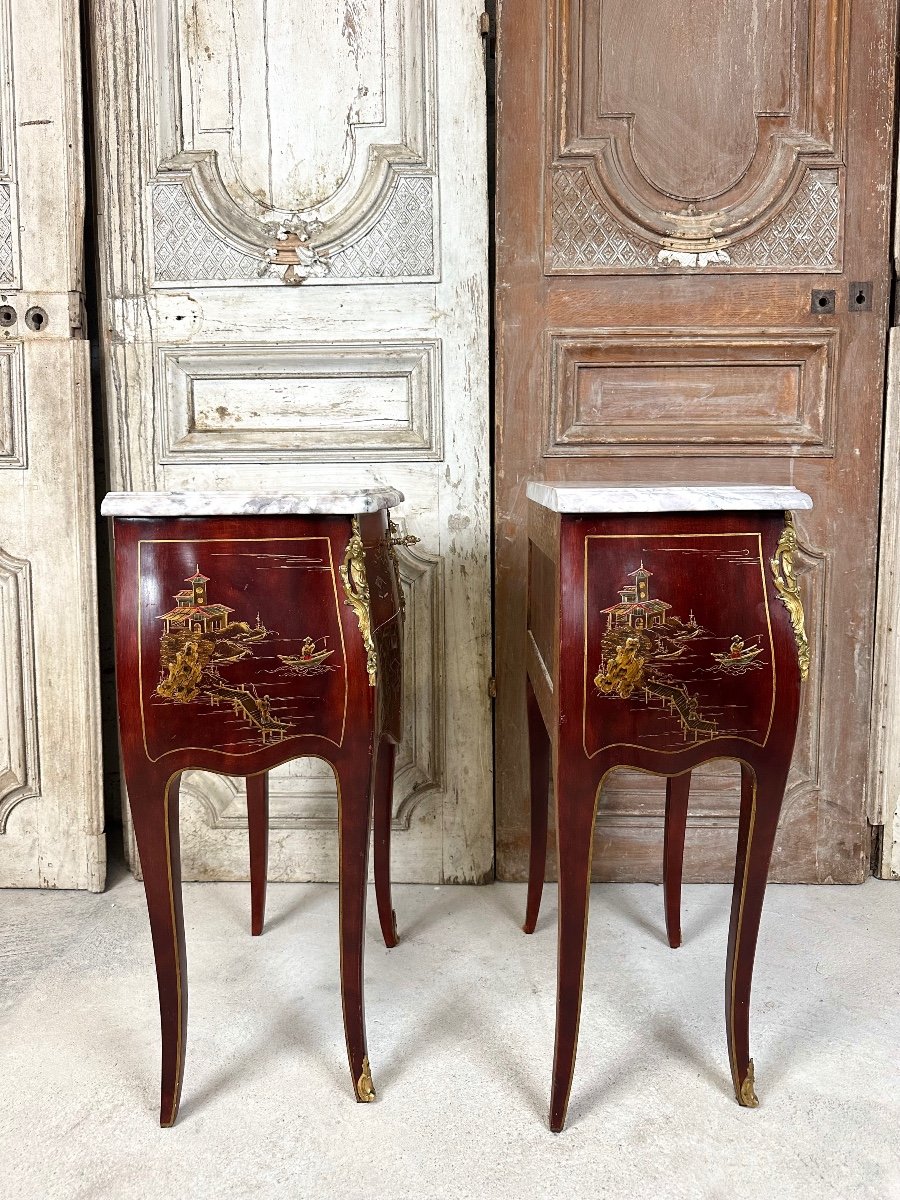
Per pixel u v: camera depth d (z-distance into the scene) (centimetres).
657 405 197
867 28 188
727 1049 146
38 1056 144
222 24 191
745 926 132
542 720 177
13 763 201
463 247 194
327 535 129
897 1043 148
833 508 198
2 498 198
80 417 197
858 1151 124
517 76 189
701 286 194
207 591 127
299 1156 123
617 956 174
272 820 205
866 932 183
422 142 192
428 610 201
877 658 202
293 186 194
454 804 204
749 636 126
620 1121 130
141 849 128
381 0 190
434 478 198
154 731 127
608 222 192
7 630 199
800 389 197
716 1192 117
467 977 166
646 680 125
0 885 204
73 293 195
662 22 189
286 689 128
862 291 193
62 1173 120
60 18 190
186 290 196
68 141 192
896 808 204
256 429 199
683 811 173
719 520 126
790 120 191
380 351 195
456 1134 127
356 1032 133
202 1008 157
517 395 196
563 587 125
